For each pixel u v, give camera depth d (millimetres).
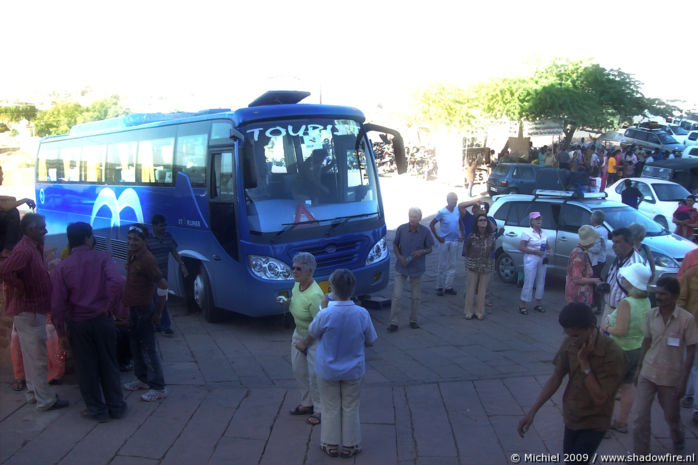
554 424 5832
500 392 6668
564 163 28641
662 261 9938
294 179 8977
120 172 11758
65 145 14078
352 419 5145
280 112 8969
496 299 11094
